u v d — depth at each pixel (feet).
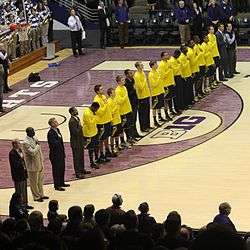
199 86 136.98
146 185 98.22
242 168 102.42
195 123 123.85
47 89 152.05
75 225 60.13
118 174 102.83
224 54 148.46
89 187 98.58
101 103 106.01
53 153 96.94
